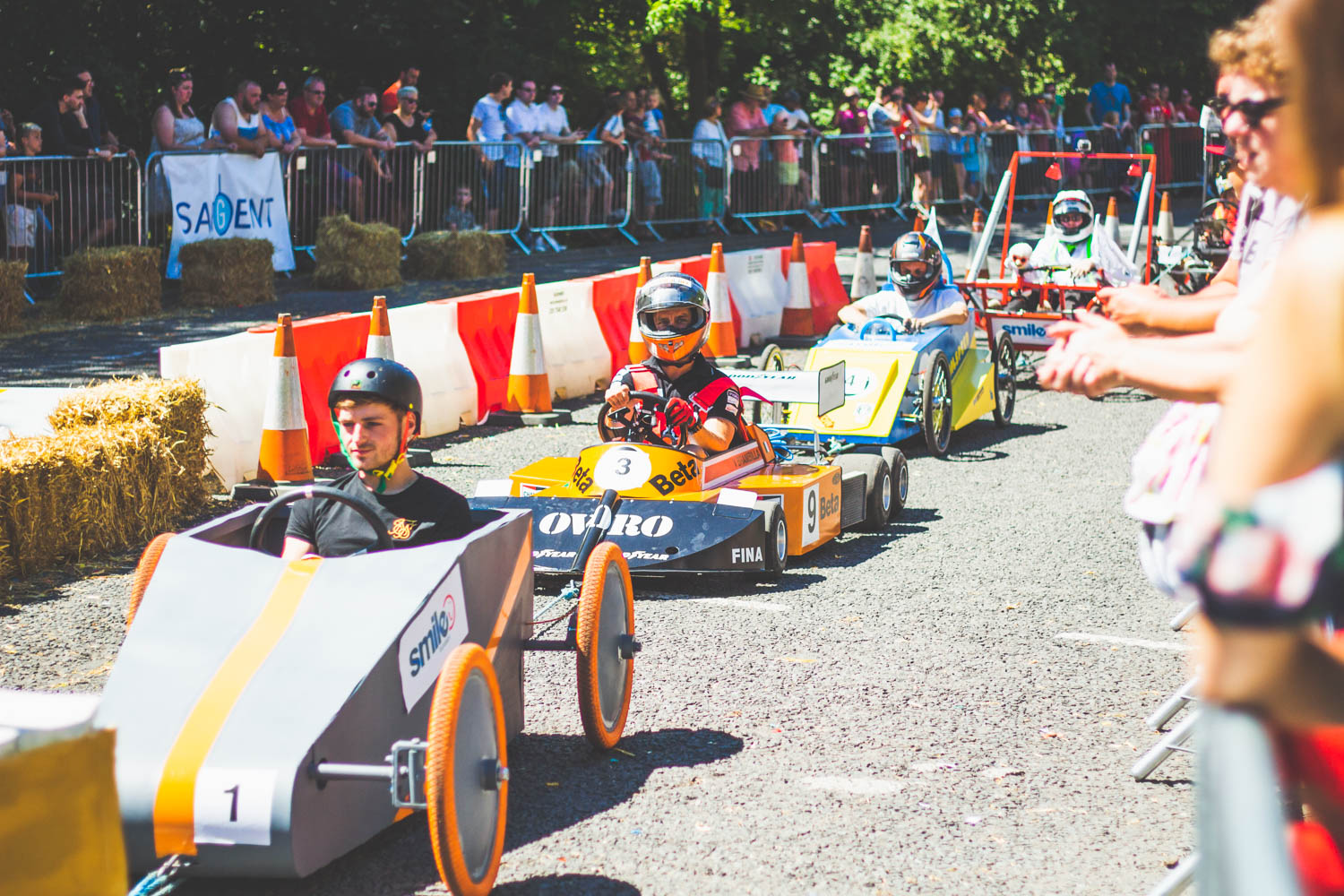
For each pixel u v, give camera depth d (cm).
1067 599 937
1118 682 773
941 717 717
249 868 485
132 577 962
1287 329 167
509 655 638
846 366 1392
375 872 532
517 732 657
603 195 2778
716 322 1905
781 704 734
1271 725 179
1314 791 195
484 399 1540
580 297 1744
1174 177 4050
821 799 611
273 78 2862
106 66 2423
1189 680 766
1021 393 1822
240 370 1246
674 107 3781
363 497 634
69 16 2388
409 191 2478
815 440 1186
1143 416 1662
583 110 3403
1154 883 532
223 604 545
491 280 2356
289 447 1205
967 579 988
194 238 2105
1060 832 578
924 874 539
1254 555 157
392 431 625
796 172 3130
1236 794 166
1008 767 650
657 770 646
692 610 907
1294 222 425
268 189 2220
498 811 530
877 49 3731
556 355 1681
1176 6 4375
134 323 1897
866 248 2303
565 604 909
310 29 2808
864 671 788
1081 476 1345
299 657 521
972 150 3506
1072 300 1748
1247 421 168
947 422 1449
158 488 1063
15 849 348
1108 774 642
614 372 1783
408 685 537
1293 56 173
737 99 3375
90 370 1571
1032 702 739
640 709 729
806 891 524
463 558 576
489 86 2631
